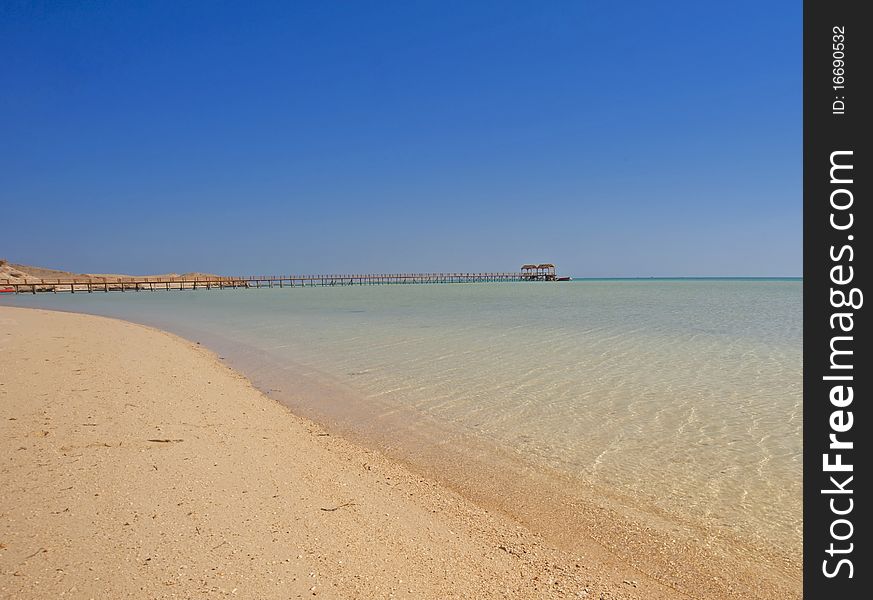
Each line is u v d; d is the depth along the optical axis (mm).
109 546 3412
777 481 5699
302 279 94000
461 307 33969
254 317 26516
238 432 6539
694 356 13594
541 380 10711
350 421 7883
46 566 3129
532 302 40125
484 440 7039
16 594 2830
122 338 15500
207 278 94625
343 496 4812
